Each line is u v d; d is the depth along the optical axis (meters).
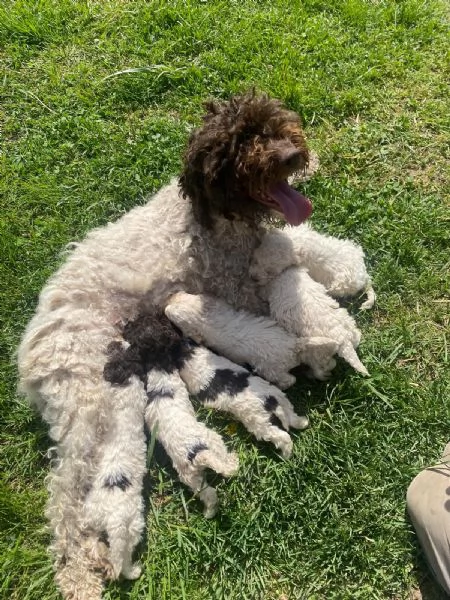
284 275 0.92
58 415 0.85
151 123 1.23
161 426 0.83
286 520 0.80
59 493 0.81
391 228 1.06
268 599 0.76
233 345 0.89
